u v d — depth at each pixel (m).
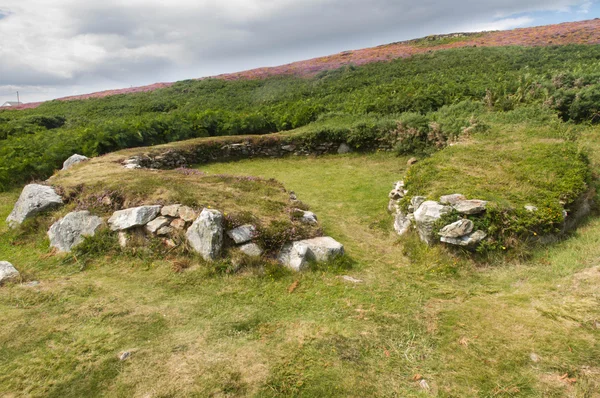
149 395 2.66
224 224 4.81
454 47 27.88
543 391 2.59
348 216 7.07
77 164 9.01
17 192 8.90
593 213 5.60
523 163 6.46
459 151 7.51
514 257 4.49
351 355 3.05
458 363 2.93
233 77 29.25
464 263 4.56
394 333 3.33
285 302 3.89
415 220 5.41
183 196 5.57
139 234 5.16
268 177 10.17
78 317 3.61
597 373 2.67
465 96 13.89
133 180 6.60
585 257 4.19
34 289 4.15
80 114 22.00
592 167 6.68
